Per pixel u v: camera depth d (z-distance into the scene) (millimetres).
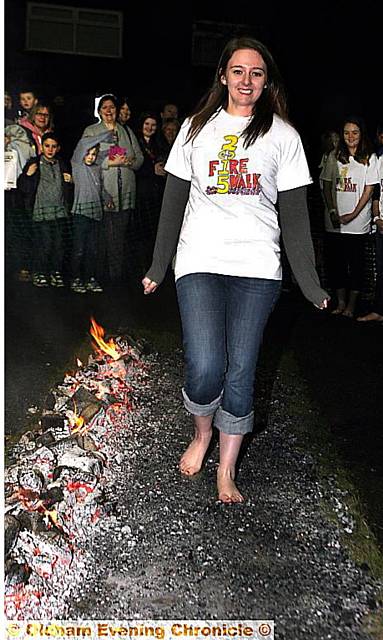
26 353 6184
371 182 7867
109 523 3502
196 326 3529
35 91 14516
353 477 4195
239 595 3074
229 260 3504
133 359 5848
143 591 3072
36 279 8898
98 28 14805
